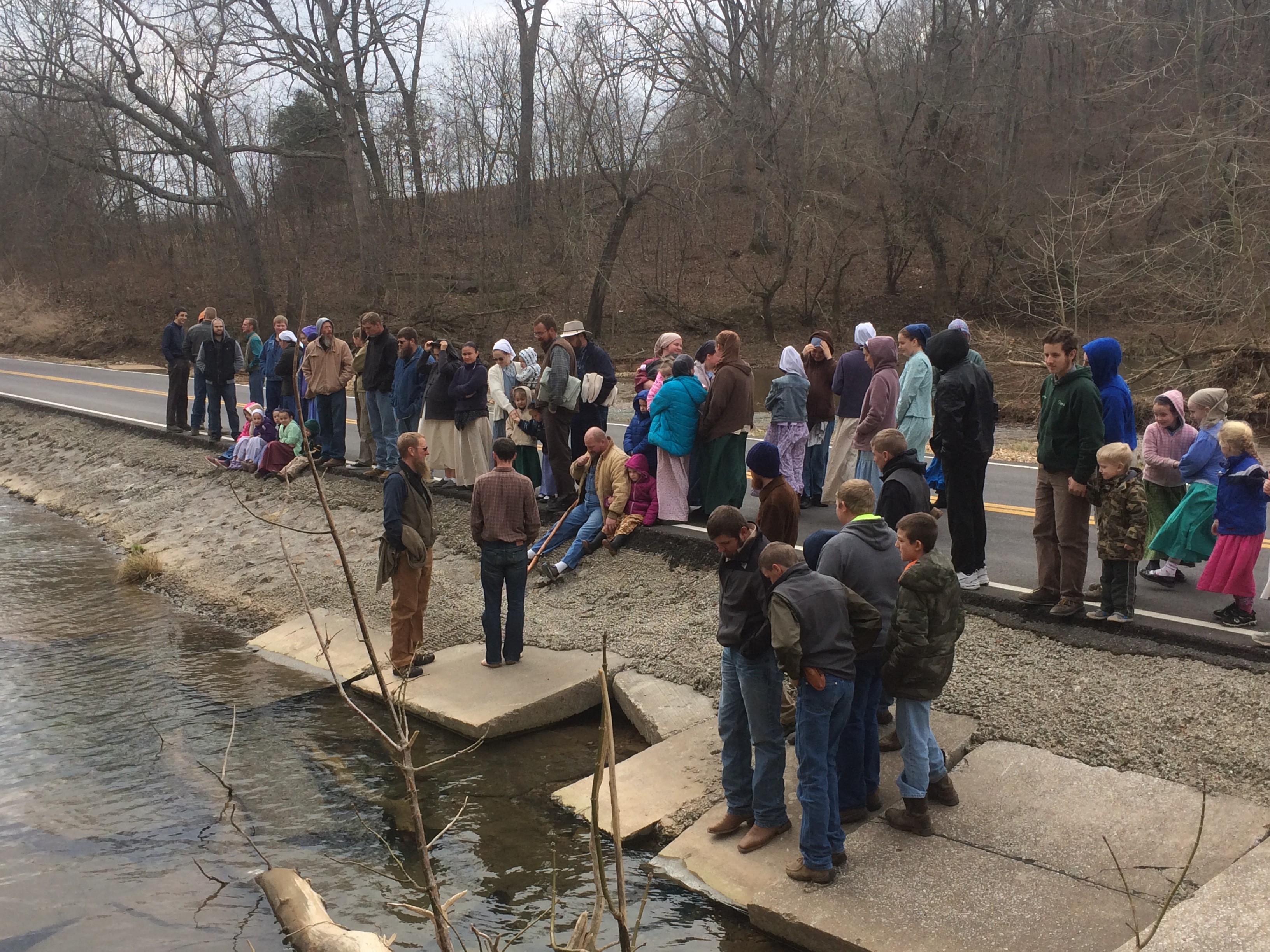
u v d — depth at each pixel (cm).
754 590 539
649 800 623
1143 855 491
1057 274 2256
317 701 825
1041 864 498
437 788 666
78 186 3909
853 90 3125
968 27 3297
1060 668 647
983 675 659
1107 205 2139
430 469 1212
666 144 3167
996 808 545
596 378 1062
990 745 598
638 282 3397
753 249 3653
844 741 551
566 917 521
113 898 548
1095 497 661
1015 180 3033
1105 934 444
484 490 801
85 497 1612
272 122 3938
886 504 633
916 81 3173
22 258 4031
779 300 3450
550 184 3509
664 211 3553
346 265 3769
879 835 542
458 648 886
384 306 3409
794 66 3028
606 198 3616
